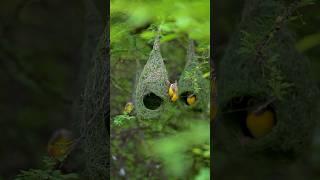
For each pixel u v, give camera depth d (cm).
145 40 324
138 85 289
